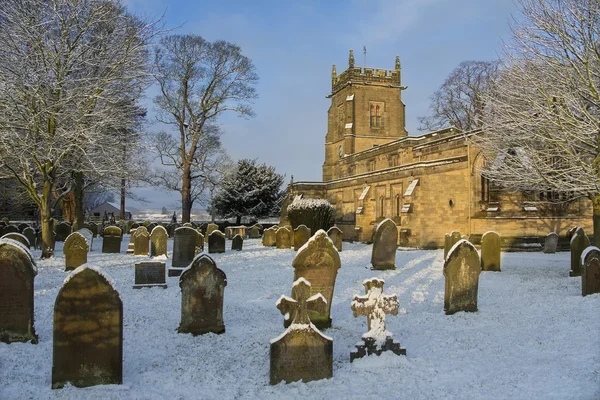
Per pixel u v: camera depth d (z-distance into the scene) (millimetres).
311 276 10625
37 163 21422
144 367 8273
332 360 7840
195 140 50281
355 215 40594
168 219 81875
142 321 11242
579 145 18266
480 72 55500
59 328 7238
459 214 30531
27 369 8016
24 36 20750
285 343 7531
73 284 7301
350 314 12102
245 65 50062
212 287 10234
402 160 44906
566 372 7648
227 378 7777
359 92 64500
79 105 21234
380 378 7598
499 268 19250
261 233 49094
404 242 30547
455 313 11961
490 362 8352
